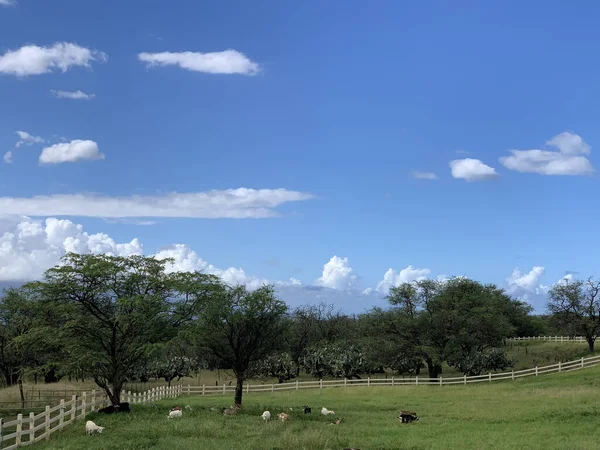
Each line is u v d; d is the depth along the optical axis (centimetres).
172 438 2167
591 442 2005
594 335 7700
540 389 4184
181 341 3500
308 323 7606
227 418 2819
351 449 1889
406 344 6034
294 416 2977
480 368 6081
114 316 3123
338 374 6788
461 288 6638
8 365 5075
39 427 2120
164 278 3384
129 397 3872
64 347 3191
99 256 3198
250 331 3456
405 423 2680
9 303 4600
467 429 2416
